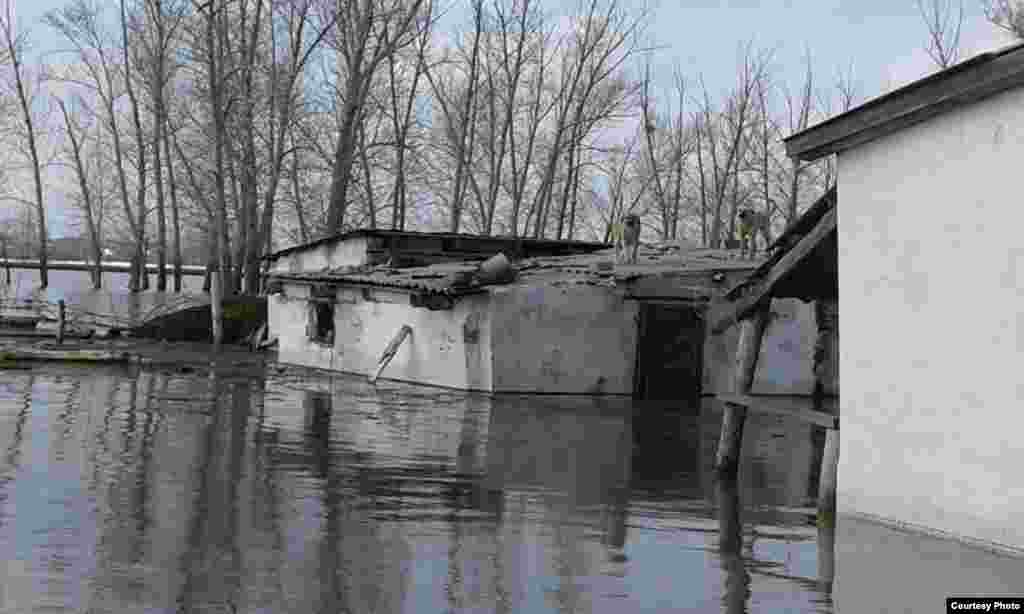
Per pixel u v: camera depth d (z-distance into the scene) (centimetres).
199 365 2641
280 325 3008
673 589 693
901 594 673
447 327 2217
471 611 629
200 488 977
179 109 5131
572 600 660
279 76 4178
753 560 779
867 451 858
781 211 4688
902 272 827
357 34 3950
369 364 2519
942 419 782
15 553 709
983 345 748
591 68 4753
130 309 4425
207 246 5362
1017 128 725
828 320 2303
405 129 4619
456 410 1791
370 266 2759
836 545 795
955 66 748
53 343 3058
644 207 5241
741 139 4856
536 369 2097
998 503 731
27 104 6200
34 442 1213
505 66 4747
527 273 2264
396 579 692
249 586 657
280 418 1579
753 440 1553
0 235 6731
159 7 4562
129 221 5662
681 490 1086
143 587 644
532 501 990
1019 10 3050
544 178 4922
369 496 977
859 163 876
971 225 762
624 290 2152
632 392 2162
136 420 1468
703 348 2205
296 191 4594
